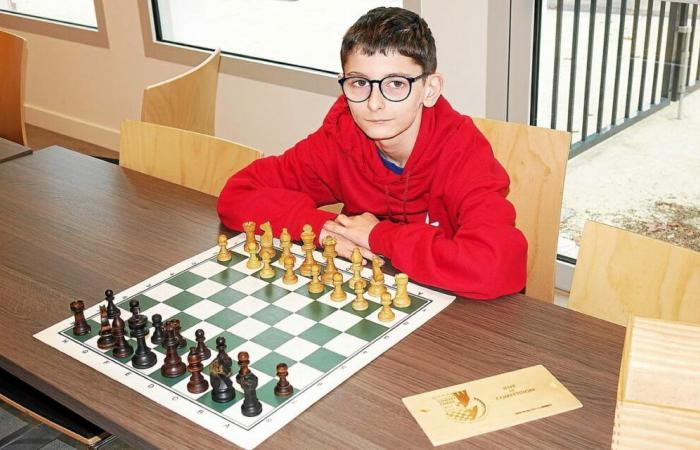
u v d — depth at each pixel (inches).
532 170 76.3
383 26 60.0
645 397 35.1
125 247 68.1
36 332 57.1
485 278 58.2
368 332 55.3
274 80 138.6
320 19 133.3
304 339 54.7
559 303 113.3
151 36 153.4
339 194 75.6
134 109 165.6
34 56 179.0
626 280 59.2
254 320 57.1
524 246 61.0
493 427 46.5
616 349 52.9
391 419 47.3
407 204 70.9
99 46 164.2
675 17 98.6
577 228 115.3
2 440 89.1
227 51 146.9
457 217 66.3
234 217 70.2
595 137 110.7
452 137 66.5
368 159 69.8
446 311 57.7
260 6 139.7
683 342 34.9
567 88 110.0
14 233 71.0
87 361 53.8
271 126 143.6
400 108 61.5
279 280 62.2
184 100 95.3
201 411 48.6
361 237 65.3
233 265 64.7
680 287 56.6
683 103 102.3
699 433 34.6
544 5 106.8
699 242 107.6
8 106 109.4
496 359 52.3
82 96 174.1
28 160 86.4
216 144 79.0
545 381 50.1
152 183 80.2
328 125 72.2
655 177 108.0
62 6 171.6
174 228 71.2
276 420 47.5
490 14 107.4
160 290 61.4
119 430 48.4
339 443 45.6
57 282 63.3
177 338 53.4
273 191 70.7
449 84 116.3
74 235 70.3
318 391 49.6
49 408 68.1
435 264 60.1
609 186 111.9
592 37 105.3
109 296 56.6
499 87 111.5
